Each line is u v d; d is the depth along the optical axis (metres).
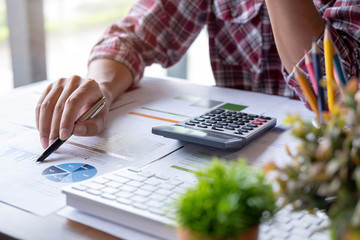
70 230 0.43
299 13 0.74
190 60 1.87
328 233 0.37
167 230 0.40
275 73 1.05
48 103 0.68
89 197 0.44
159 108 0.80
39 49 1.51
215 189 0.32
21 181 0.53
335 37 0.74
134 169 0.51
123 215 0.43
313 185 0.32
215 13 1.07
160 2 1.02
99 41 0.98
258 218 0.33
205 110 0.79
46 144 0.63
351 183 0.29
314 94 0.47
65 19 1.67
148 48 1.01
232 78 1.11
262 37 1.03
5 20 1.46
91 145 0.64
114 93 0.84
